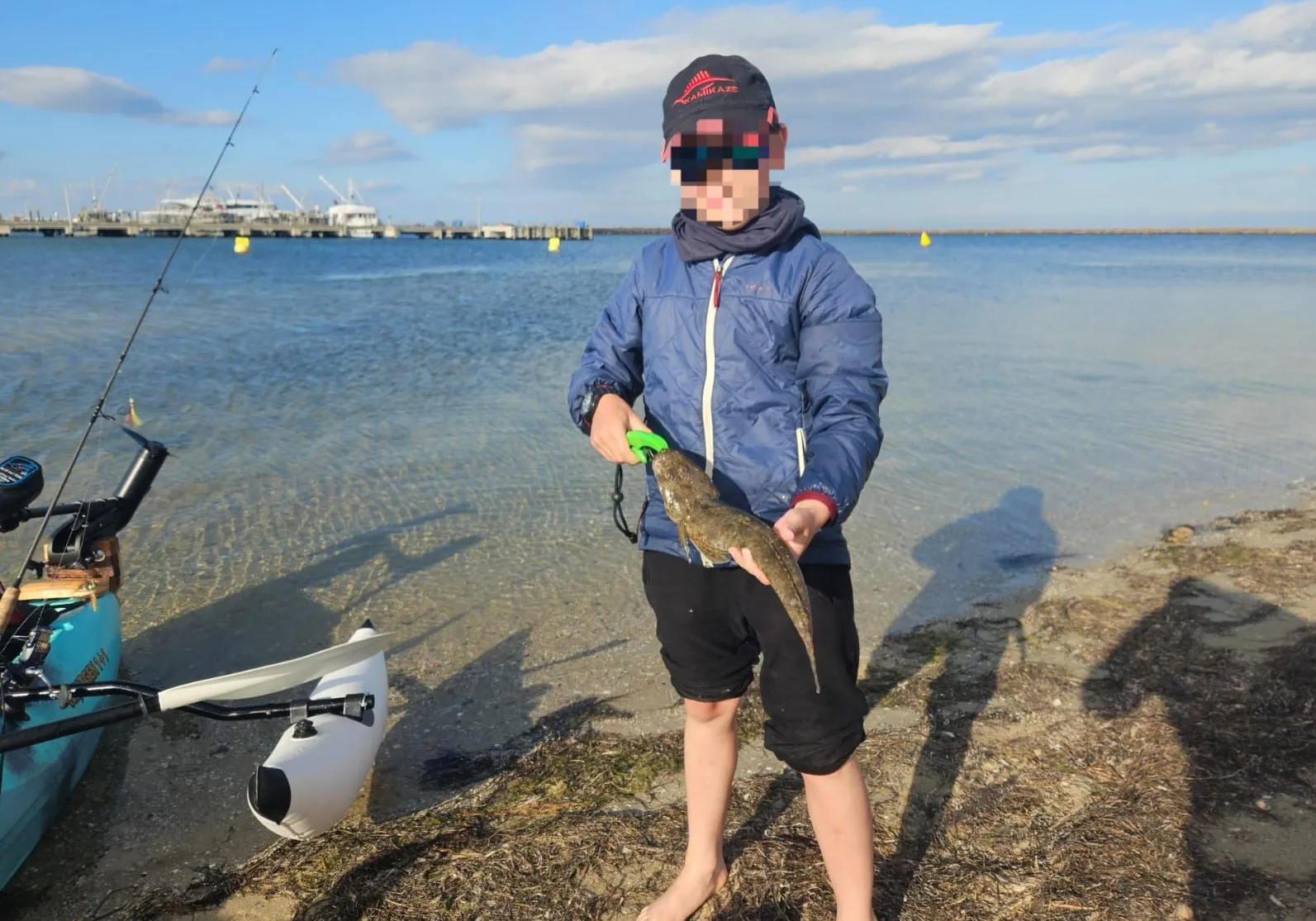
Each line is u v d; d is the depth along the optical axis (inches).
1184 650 202.2
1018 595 247.9
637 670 209.2
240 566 264.4
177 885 141.7
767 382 104.3
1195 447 400.8
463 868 136.6
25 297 936.3
